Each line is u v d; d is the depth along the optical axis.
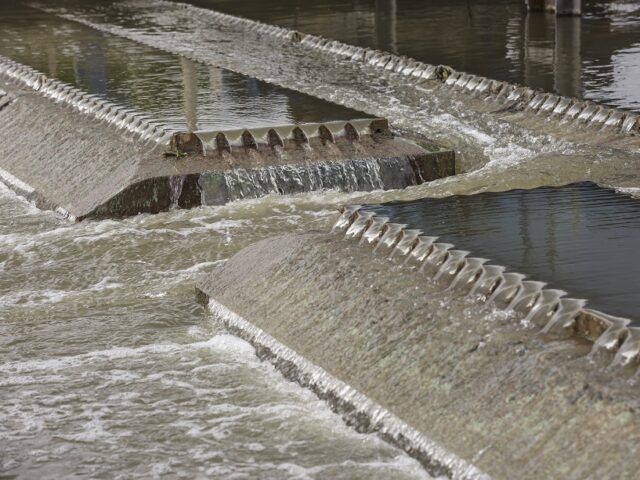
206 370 12.01
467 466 9.28
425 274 11.73
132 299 14.21
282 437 10.45
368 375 10.80
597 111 19.89
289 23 33.41
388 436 10.17
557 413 9.09
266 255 13.70
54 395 11.55
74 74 24.62
